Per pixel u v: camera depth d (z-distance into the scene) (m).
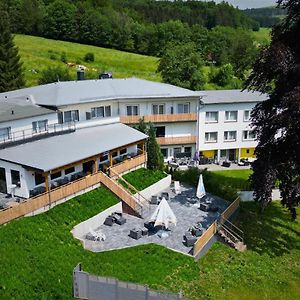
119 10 173.50
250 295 26.36
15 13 134.38
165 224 32.03
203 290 25.81
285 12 33.00
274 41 32.94
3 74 70.31
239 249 31.48
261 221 37.47
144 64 114.81
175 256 28.41
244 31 160.12
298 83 29.83
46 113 40.16
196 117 52.72
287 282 28.44
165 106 51.38
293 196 31.03
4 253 24.89
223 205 39.16
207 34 135.88
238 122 56.00
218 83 100.44
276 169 31.45
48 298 22.55
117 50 136.38
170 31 137.62
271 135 32.50
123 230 32.91
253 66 32.97
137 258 27.75
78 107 44.00
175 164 52.66
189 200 40.03
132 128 46.12
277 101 32.47
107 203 35.09
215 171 52.94
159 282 25.42
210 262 29.19
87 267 25.75
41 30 136.25
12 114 37.88
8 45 71.56
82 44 135.38
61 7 136.12
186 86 82.56
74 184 33.81
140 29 141.88
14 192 33.69
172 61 84.56
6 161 33.16
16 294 22.11
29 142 37.62
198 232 31.91
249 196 42.16
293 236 35.50
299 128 30.02
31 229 28.08
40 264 24.88
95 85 48.94
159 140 52.09
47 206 31.22
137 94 48.94
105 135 42.69
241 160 56.84
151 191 40.81
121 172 40.94
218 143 56.25
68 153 35.59
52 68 81.88
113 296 22.89
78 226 30.92
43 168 31.30
